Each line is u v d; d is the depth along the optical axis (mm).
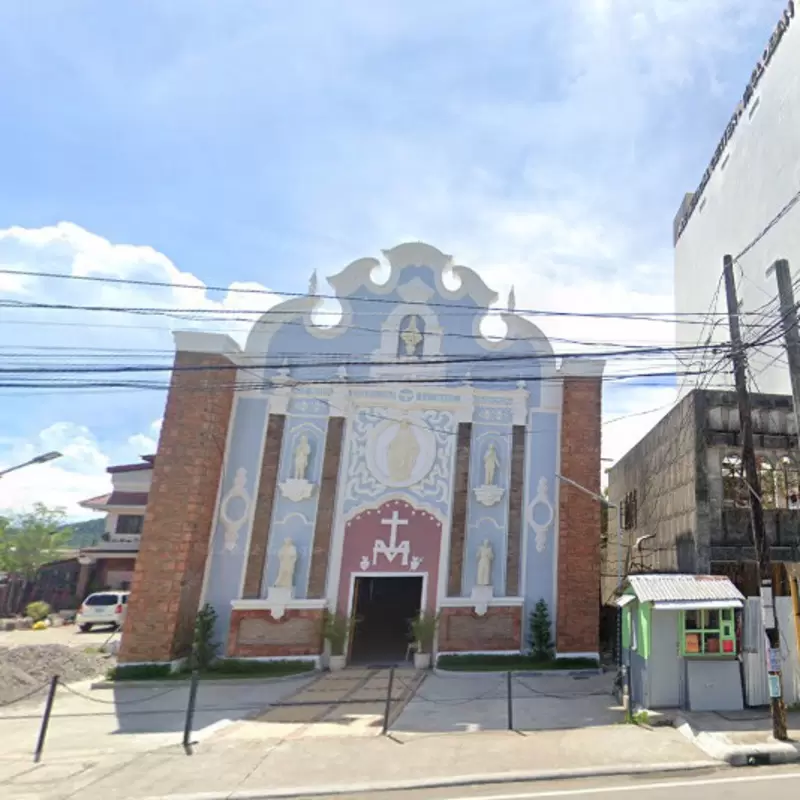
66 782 8219
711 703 11078
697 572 14836
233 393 19359
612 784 7887
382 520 18969
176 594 16562
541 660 17578
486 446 19703
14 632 25828
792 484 15523
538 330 20594
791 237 19297
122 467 33500
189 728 10125
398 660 18594
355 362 19125
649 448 19984
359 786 7980
